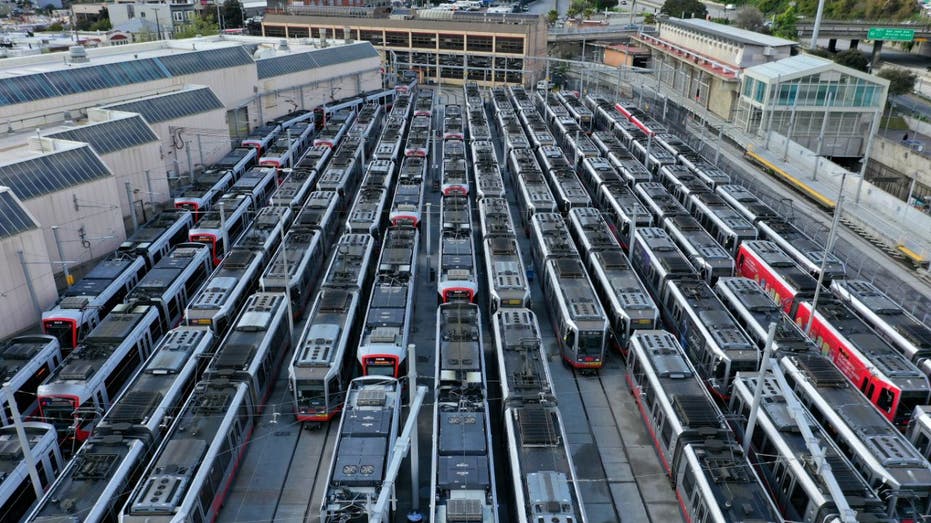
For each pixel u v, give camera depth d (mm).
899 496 28516
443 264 46031
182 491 27172
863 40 156000
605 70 140250
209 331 39000
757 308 42000
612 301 43250
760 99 94750
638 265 52312
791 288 44844
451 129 86000
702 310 41250
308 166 69438
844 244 63375
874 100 91250
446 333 37219
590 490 33094
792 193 77500
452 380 33156
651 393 35594
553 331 46094
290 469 34250
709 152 94062
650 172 74562
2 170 46688
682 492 30719
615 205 59531
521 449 29422
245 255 47469
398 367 36500
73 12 199250
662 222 57094
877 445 30391
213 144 76625
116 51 87938
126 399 32312
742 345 37406
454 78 148500
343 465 28609
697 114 111875
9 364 35750
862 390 36844
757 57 110250
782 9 178125
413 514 29359
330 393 35375
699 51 126438
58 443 32656
